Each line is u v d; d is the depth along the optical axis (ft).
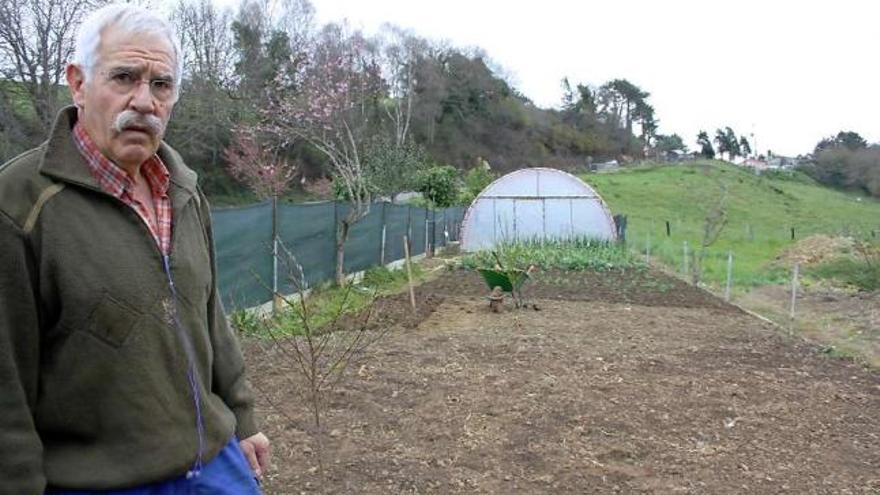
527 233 79.46
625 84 310.86
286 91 77.20
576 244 71.26
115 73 5.99
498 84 218.18
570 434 16.81
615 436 16.78
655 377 22.12
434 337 27.76
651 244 87.20
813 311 39.88
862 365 25.21
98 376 5.90
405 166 89.04
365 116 111.34
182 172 6.93
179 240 6.60
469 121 200.75
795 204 173.06
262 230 31.65
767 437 17.07
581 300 40.40
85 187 5.89
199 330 6.70
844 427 17.99
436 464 14.90
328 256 40.32
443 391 19.93
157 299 6.18
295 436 16.25
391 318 32.09
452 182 112.16
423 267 59.41
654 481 14.37
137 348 6.02
